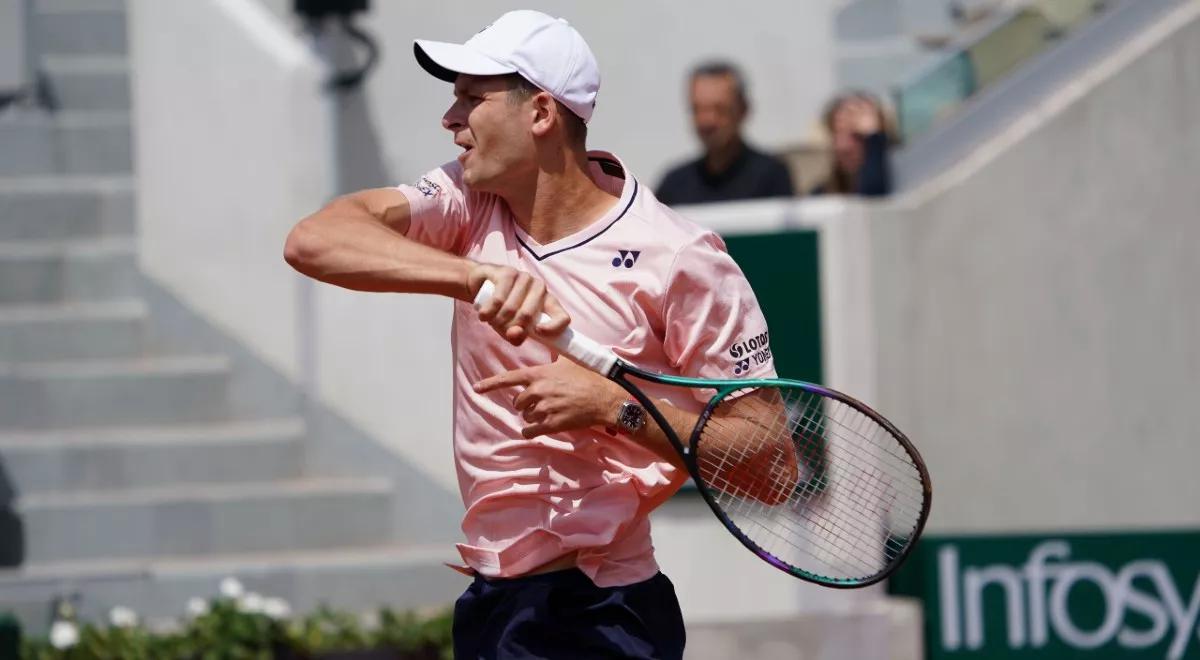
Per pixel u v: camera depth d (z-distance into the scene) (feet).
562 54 40.50
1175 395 91.81
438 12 121.70
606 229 40.91
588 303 40.81
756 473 42.22
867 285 87.15
